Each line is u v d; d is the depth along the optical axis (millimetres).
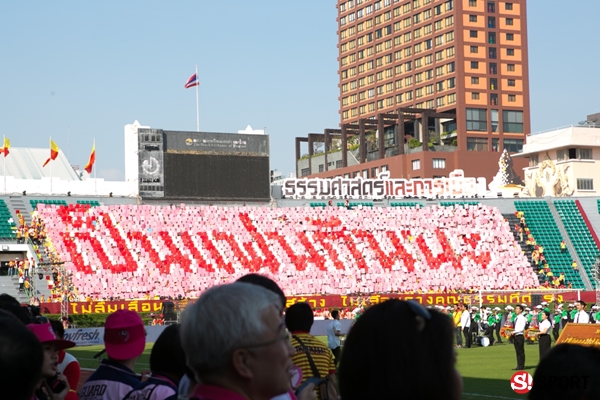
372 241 84312
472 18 161500
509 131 161625
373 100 181750
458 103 157750
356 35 187375
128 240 75562
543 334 35188
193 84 86750
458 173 96000
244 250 79000
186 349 5582
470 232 87438
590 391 5508
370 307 5543
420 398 5191
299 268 79188
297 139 157125
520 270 84188
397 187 92250
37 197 78250
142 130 78938
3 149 80375
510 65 163125
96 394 9922
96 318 62812
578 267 86062
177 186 80125
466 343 49625
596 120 120375
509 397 25766
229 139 82188
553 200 94438
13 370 5539
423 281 81438
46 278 68812
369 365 5270
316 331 56469
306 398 7945
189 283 74125
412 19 171250
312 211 85312
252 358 5426
